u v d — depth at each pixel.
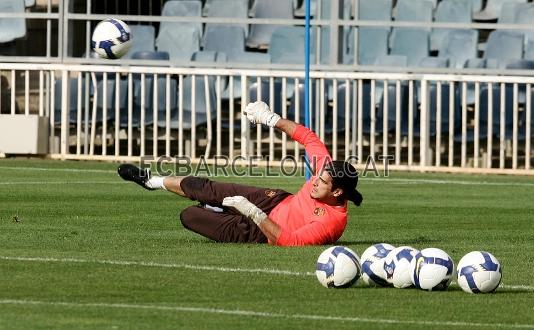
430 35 69.81
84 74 65.38
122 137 67.00
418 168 62.53
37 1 72.44
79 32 72.25
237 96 65.50
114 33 47.53
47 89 65.50
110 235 37.22
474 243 37.31
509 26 63.19
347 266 28.05
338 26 63.81
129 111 63.81
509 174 61.91
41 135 65.12
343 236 38.31
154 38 69.56
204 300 26.56
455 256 34.31
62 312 25.00
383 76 62.38
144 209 44.69
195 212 35.22
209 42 69.50
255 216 33.91
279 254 32.75
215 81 65.12
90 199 47.69
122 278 29.00
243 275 29.64
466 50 68.56
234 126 65.69
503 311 26.00
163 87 65.31
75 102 66.12
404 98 64.81
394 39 69.25
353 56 67.94
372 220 42.91
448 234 39.44
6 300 26.20
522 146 65.06
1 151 65.12
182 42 70.00
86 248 34.09
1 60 65.56
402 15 69.94
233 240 34.94
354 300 26.80
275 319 24.72
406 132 65.00
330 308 25.92
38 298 26.50
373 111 61.97
